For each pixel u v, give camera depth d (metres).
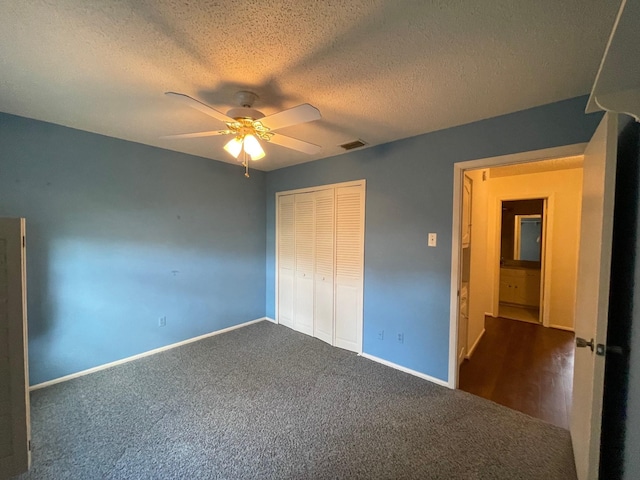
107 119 2.32
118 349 2.86
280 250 4.08
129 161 2.87
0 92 1.86
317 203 3.55
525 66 1.52
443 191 2.46
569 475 1.57
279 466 1.63
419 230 2.62
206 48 1.39
